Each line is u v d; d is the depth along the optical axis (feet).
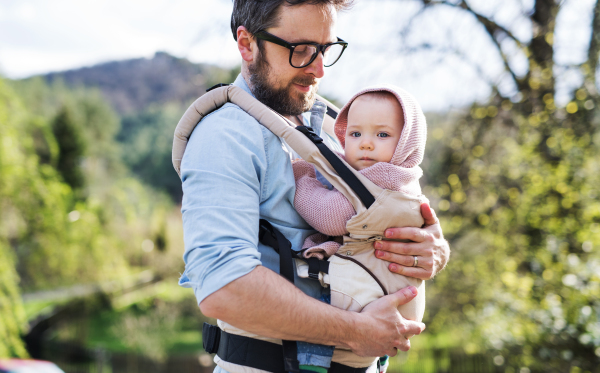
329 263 3.79
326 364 3.59
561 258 14.58
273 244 3.78
